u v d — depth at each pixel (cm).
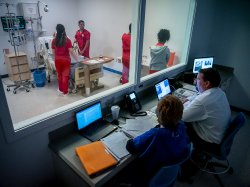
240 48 338
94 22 585
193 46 329
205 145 200
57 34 365
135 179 152
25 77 460
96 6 561
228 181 218
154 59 331
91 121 190
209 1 320
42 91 430
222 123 190
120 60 534
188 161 238
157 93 243
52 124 164
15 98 394
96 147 155
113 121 198
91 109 189
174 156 137
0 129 136
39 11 544
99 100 198
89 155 147
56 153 161
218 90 193
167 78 288
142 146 141
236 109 372
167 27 399
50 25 580
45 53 479
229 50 351
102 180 134
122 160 147
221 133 193
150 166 142
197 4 293
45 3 551
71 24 627
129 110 217
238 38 336
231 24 336
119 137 171
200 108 189
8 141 141
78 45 523
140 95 256
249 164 246
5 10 485
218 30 354
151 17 422
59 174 177
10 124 138
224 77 326
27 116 328
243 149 273
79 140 171
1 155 143
